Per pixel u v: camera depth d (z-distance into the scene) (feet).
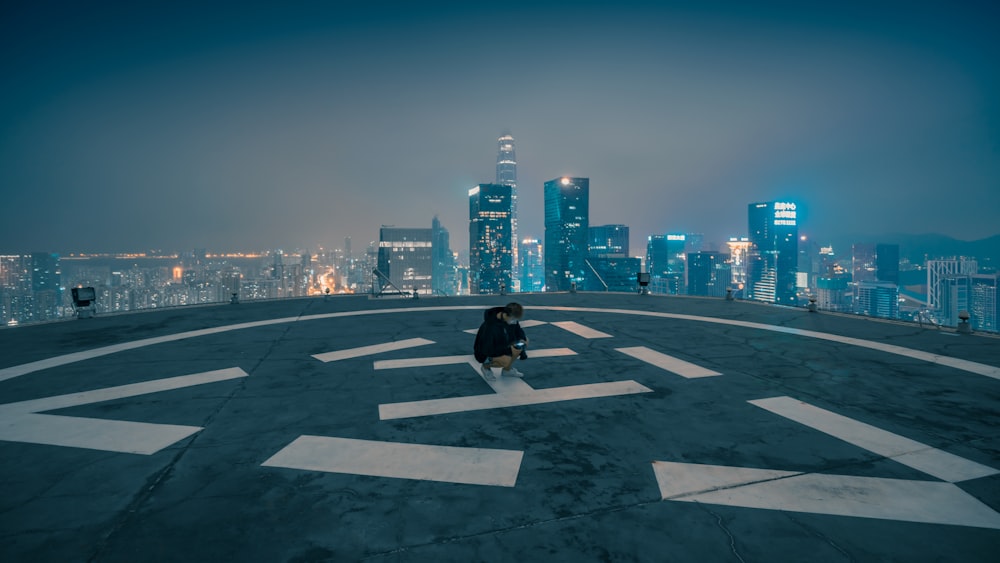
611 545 8.77
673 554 8.50
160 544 8.77
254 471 11.76
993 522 9.53
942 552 8.57
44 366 22.36
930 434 14.03
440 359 23.57
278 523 9.48
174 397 17.71
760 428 14.52
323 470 11.82
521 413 15.90
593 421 15.16
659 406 16.56
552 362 22.80
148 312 40.63
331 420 15.33
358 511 9.93
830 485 11.03
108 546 8.70
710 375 20.44
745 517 9.70
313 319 36.83
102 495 10.57
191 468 11.92
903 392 18.06
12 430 14.49
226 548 8.66
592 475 11.51
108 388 18.84
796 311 40.09
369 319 36.73
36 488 10.89
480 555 8.48
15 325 33.86
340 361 23.26
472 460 12.38
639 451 12.90
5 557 8.34
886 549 8.65
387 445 13.35
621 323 34.06
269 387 18.97
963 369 21.30
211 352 25.27
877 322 34.17
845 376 20.26
